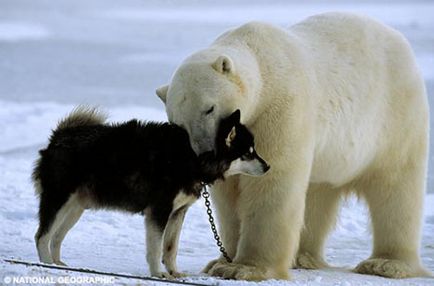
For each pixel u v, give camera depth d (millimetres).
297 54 10914
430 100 31094
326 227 12836
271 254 10719
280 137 10469
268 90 10477
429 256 13812
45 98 33719
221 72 10039
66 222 10883
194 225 15570
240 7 91938
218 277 10625
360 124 11633
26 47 55250
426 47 48438
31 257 12008
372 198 12438
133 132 10352
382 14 72875
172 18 78188
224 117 10062
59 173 10438
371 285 10617
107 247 13492
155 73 41938
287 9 83875
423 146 12430
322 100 11086
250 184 10680
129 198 10273
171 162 10062
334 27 11844
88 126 10656
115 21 76938
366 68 11750
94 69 43844
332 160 11531
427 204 17484
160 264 10125
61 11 93375
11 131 25828
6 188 17812
